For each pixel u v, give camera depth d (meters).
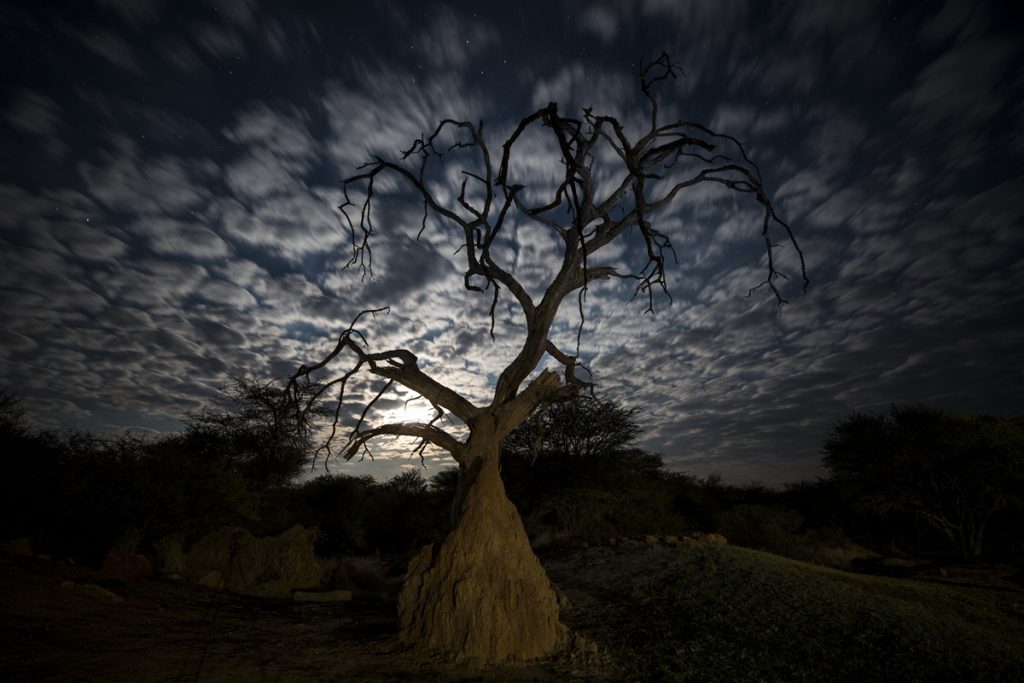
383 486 40.66
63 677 5.39
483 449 9.16
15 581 8.84
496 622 7.88
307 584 13.80
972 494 24.42
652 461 27.58
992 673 7.61
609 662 8.02
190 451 21.91
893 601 11.70
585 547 19.12
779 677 7.39
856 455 28.03
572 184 6.59
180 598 10.38
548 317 9.48
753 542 25.72
